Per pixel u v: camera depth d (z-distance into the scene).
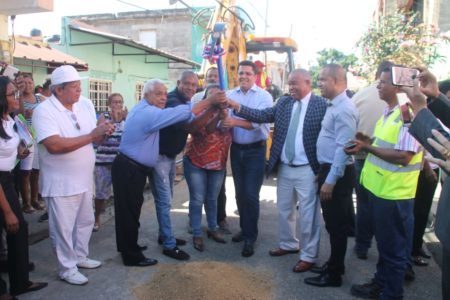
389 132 2.89
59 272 3.54
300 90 3.71
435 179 3.73
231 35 7.27
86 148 3.48
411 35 7.83
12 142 3.07
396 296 2.97
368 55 8.25
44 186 3.36
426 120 1.84
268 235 4.76
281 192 4.01
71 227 3.46
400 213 2.89
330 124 3.40
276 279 3.62
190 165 4.23
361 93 4.07
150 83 3.73
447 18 8.68
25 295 3.26
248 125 4.04
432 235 4.73
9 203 3.12
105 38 12.42
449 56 7.40
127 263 3.83
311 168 3.67
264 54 9.42
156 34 19.30
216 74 4.67
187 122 3.89
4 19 5.39
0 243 3.66
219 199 4.84
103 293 3.33
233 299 3.20
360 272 3.79
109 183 4.83
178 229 4.94
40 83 9.29
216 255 4.16
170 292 3.27
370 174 3.05
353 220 4.68
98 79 12.84
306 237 3.75
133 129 3.62
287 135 3.83
